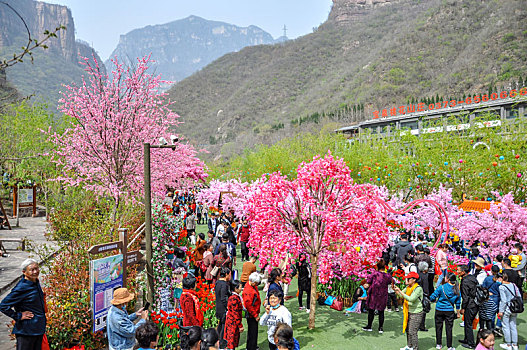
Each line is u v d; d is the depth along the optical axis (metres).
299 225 8.30
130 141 13.60
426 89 113.19
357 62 170.25
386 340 7.55
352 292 9.41
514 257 9.21
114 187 12.83
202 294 7.68
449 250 12.51
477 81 98.38
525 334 7.96
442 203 13.29
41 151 21.98
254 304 6.54
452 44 127.75
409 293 6.96
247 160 42.03
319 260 8.20
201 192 25.02
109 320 5.47
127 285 8.05
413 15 197.00
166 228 12.63
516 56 96.69
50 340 6.45
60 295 6.91
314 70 193.38
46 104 25.56
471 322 7.23
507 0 124.00
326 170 8.02
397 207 13.91
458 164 16.27
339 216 8.02
